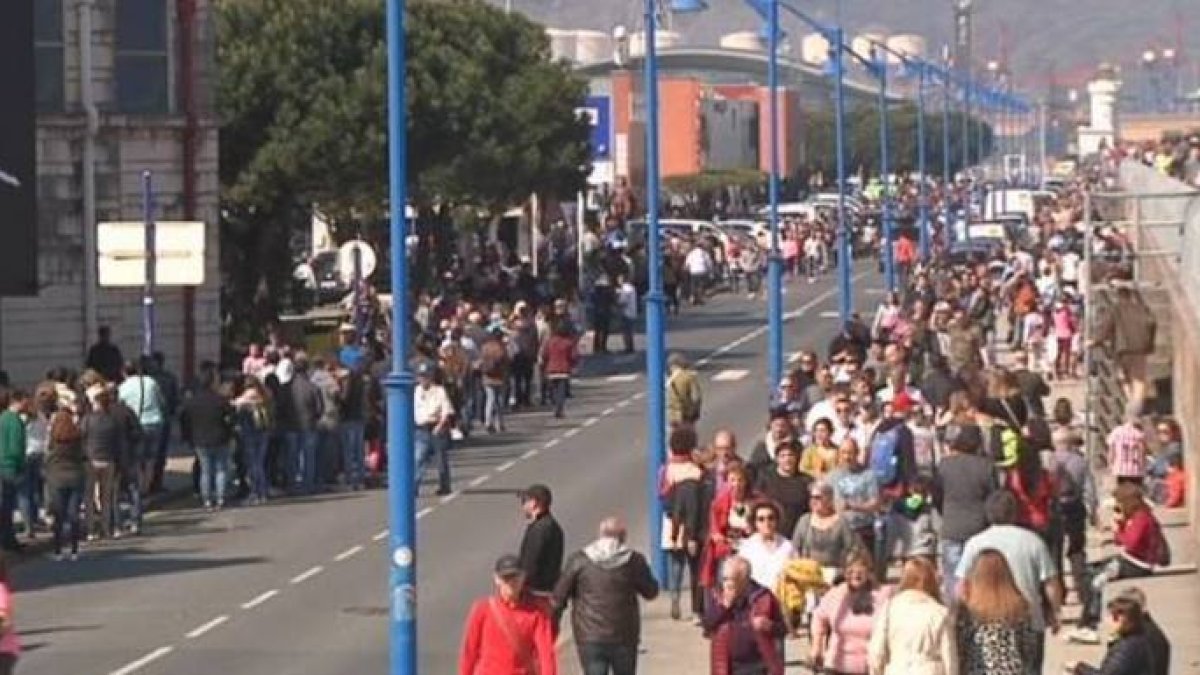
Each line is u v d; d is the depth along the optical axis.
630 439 90.38
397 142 36.53
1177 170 124.12
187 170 104.50
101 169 101.44
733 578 37.84
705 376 112.50
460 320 95.81
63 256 99.94
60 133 99.81
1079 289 100.88
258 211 124.38
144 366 77.25
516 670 35.69
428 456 76.12
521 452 86.94
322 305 142.50
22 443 65.00
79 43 100.50
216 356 105.69
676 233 176.50
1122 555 50.97
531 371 102.38
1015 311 112.44
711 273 168.12
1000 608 34.22
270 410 76.75
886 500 50.94
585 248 138.62
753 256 170.00
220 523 71.44
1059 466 49.66
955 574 40.72
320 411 77.75
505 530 67.88
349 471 78.69
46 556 65.25
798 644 45.91
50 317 99.62
